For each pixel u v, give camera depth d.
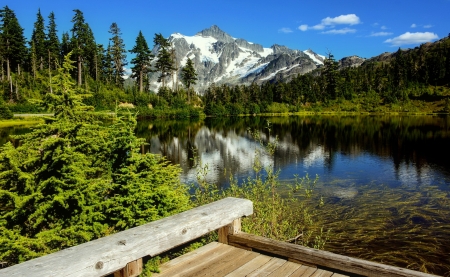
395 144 33.00
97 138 6.82
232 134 45.44
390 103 111.94
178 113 88.88
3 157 6.29
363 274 3.21
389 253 9.09
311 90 128.62
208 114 99.44
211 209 3.67
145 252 2.86
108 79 103.81
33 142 6.60
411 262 8.62
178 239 3.15
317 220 11.41
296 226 9.93
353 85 132.50
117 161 6.76
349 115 95.94
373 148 30.56
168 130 52.25
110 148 6.74
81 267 2.40
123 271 2.84
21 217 6.17
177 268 3.48
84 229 5.97
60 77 6.86
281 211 10.05
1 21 87.56
